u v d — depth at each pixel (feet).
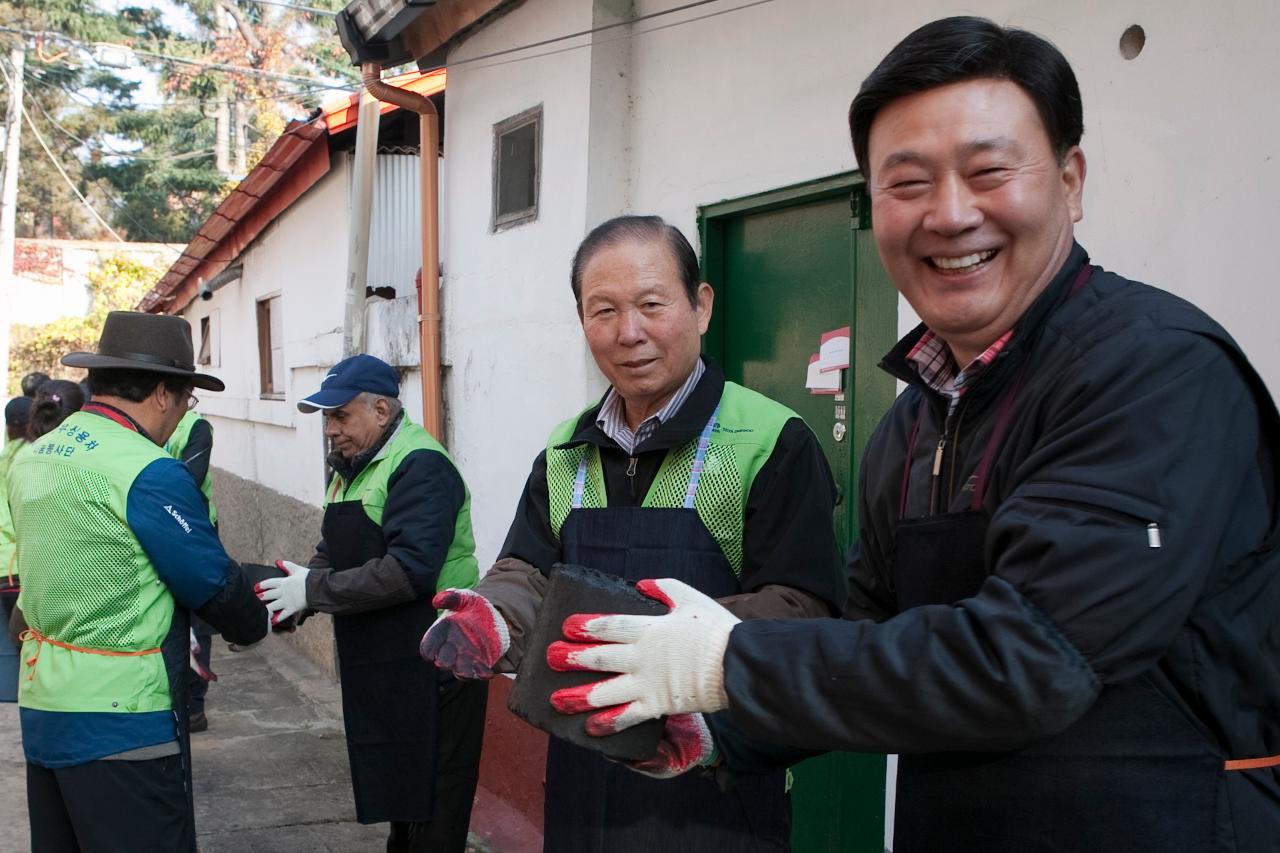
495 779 15.72
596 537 6.82
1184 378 3.73
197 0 115.55
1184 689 3.89
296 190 25.54
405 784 11.42
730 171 12.04
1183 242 7.48
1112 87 8.02
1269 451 3.98
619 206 13.67
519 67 15.15
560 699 4.33
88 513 9.25
